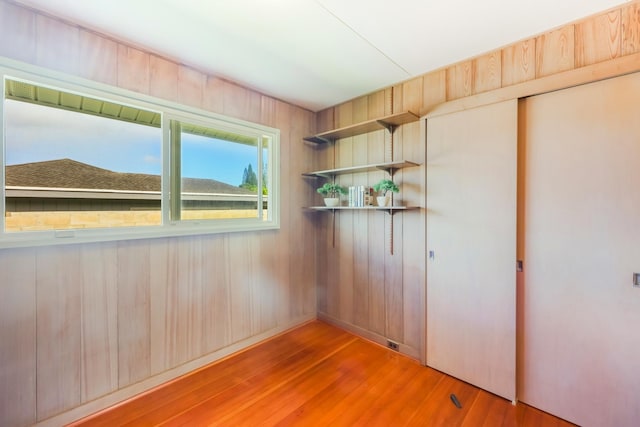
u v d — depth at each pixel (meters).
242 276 2.57
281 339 2.76
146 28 1.73
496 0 1.47
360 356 2.43
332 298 3.12
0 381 1.47
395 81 2.47
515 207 1.83
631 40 1.49
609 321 1.55
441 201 2.19
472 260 2.02
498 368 1.90
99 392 1.78
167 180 2.11
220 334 2.40
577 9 1.54
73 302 1.68
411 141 2.41
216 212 2.44
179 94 2.14
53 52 1.59
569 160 1.66
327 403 1.84
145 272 1.98
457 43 1.88
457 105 2.09
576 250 1.65
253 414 1.75
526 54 1.82
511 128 1.84
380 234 2.65
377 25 1.70
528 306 1.82
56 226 1.75
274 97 2.81
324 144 3.18
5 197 1.54
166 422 1.68
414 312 2.39
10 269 1.50
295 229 3.04
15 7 1.49
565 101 1.67
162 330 2.06
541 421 1.68
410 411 1.76
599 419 1.58
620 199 1.52
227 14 1.60
